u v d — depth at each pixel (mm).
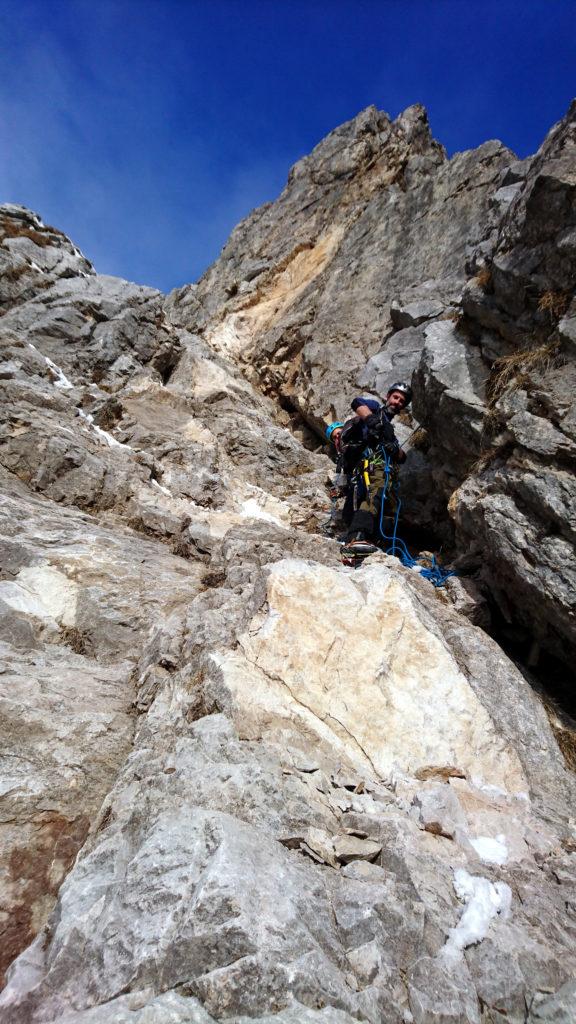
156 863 2248
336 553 6070
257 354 15336
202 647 3732
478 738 3463
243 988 1792
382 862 2529
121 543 5922
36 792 2861
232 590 4492
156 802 2674
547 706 4516
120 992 1854
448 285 11477
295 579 3953
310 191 18750
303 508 8930
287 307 16250
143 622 4562
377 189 17141
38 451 6922
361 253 15547
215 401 11773
